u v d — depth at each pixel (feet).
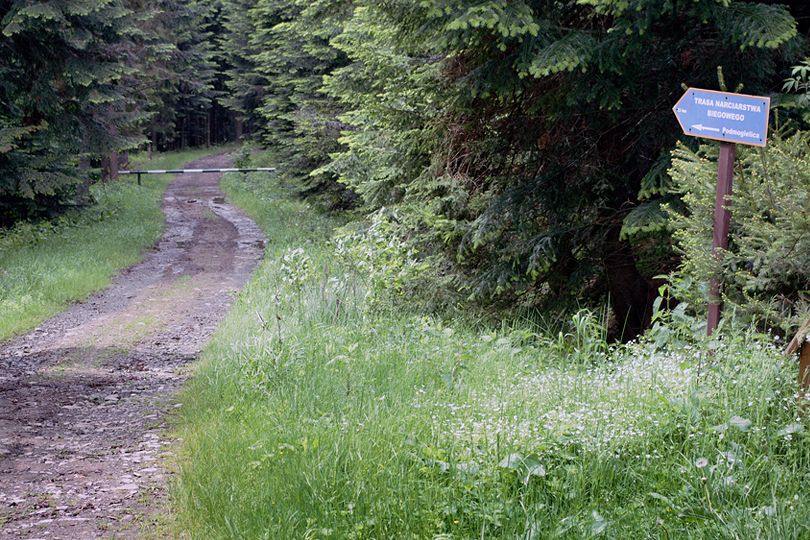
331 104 67.72
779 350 18.42
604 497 14.06
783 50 26.00
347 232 46.16
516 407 18.25
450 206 35.63
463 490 14.34
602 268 33.55
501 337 28.68
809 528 12.14
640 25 24.47
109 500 17.46
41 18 61.62
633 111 30.58
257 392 23.73
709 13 24.04
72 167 76.95
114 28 68.39
